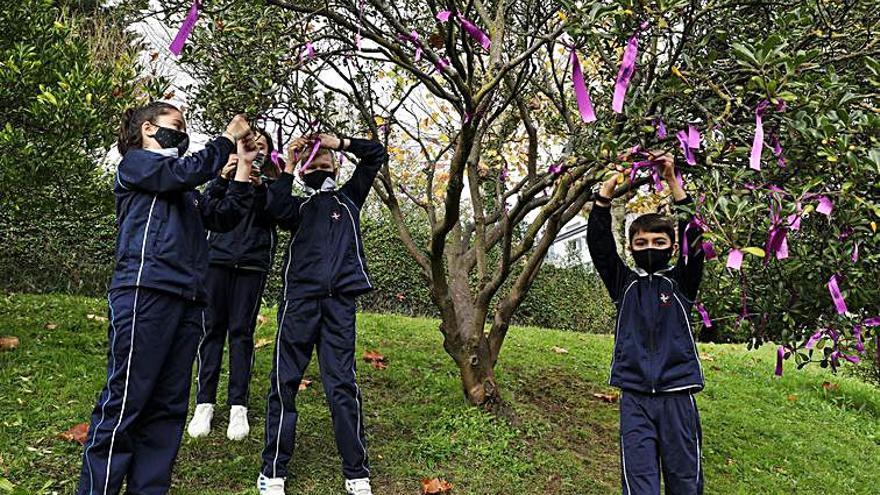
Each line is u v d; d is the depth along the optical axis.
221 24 2.75
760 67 1.88
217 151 2.68
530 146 4.29
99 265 8.32
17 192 4.48
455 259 4.66
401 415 4.04
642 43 2.73
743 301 2.69
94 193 4.89
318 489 3.13
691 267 2.86
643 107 2.39
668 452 2.82
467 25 2.53
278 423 2.99
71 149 4.50
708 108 2.43
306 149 3.25
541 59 4.39
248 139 2.89
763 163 2.30
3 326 4.91
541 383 5.09
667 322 2.88
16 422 3.37
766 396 6.01
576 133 3.50
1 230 7.71
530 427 4.02
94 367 4.29
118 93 4.81
